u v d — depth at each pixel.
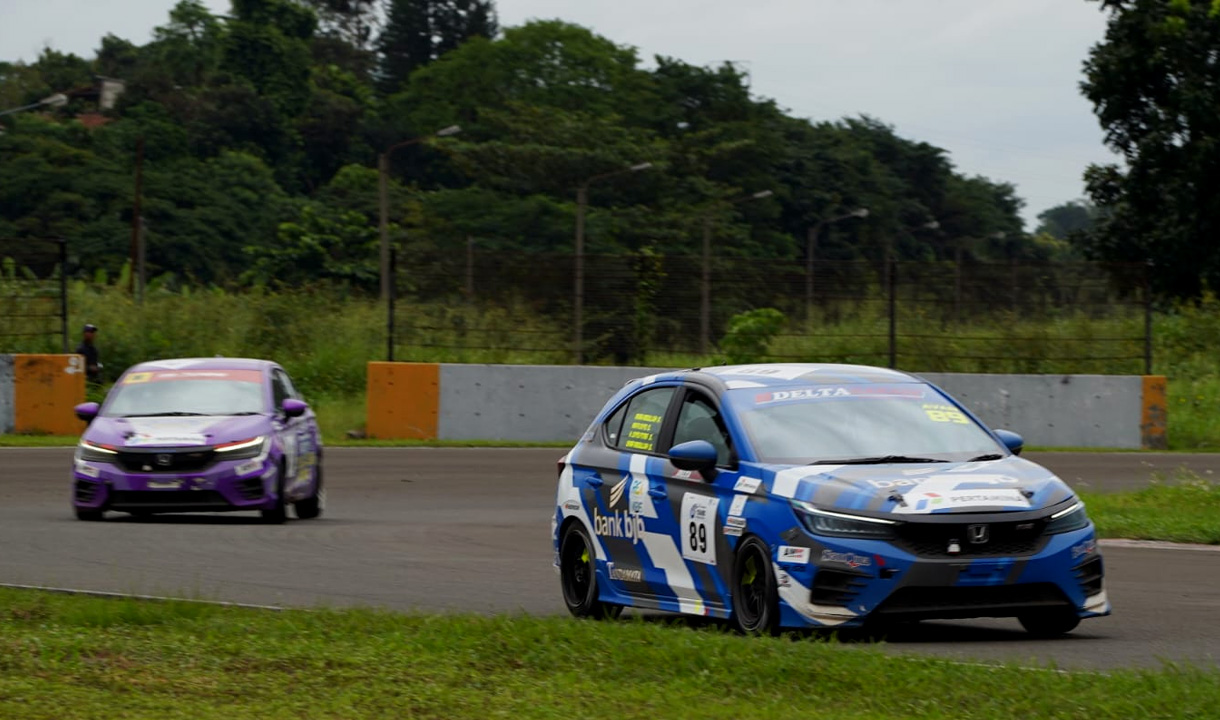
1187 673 22.66
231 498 50.78
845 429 29.53
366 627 28.20
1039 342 91.31
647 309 90.19
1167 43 154.38
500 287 90.50
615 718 20.42
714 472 29.34
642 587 31.09
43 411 86.50
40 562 41.06
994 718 20.06
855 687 22.22
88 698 21.91
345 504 60.25
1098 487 66.25
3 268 100.88
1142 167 161.38
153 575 38.75
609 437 33.47
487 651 25.50
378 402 86.25
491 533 50.09
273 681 23.22
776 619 27.12
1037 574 26.81
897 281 91.44
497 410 86.25
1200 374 108.69
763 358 89.94
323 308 113.69
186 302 112.62
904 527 26.42
